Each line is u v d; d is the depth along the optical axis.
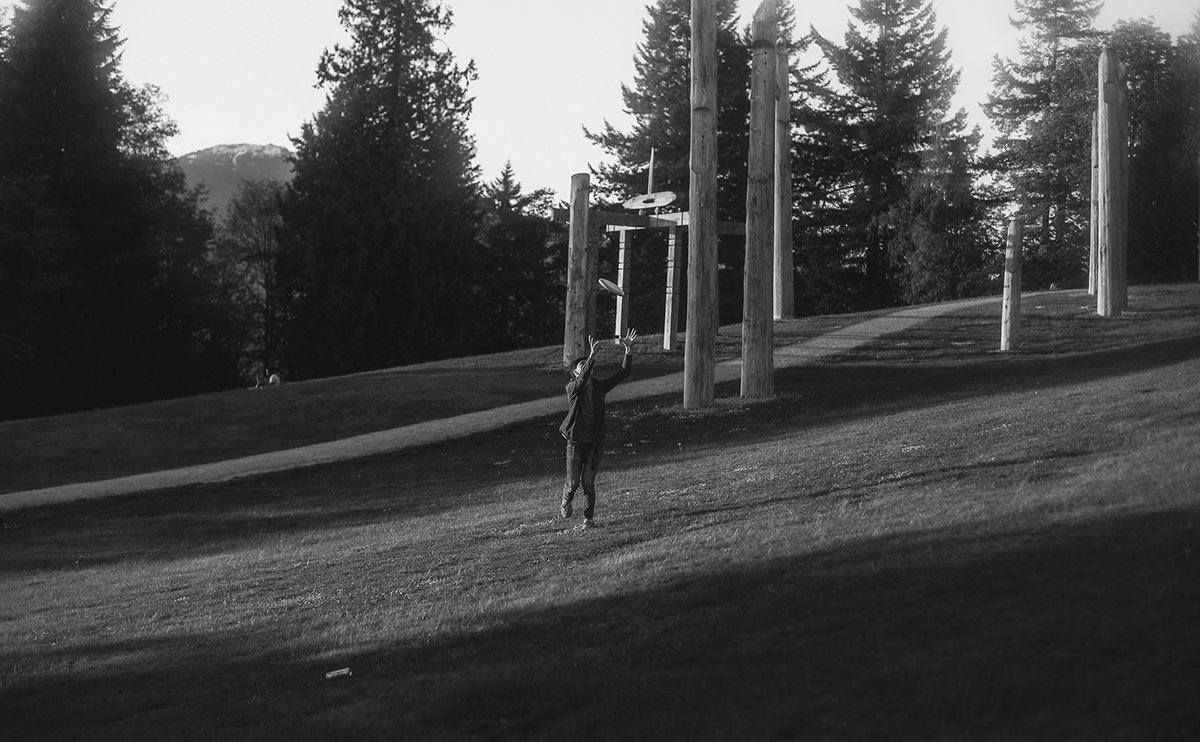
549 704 6.35
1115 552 7.26
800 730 5.27
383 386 34.75
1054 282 74.12
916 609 6.83
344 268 60.56
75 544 18.19
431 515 17.16
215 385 64.38
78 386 55.81
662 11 73.94
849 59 79.69
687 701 5.97
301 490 21.61
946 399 22.11
